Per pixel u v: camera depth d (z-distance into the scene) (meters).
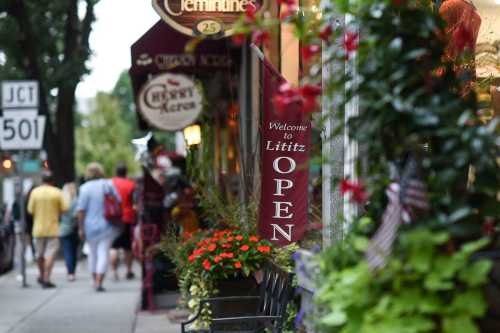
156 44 15.10
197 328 9.77
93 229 18.83
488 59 8.55
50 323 13.88
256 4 10.15
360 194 4.78
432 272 4.08
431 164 4.55
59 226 21.12
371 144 4.73
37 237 19.81
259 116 11.82
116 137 75.38
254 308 9.48
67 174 31.77
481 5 8.71
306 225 9.24
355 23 4.92
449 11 7.55
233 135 15.46
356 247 4.50
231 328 9.20
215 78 16.83
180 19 10.16
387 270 4.20
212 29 10.16
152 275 15.19
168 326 13.39
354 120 4.80
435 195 4.50
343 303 4.31
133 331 12.98
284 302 7.82
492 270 4.37
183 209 15.51
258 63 12.18
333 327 4.64
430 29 4.74
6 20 29.22
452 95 4.71
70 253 21.23
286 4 5.11
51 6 30.75
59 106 31.70
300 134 9.25
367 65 4.73
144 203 15.64
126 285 20.28
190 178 15.85
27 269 25.98
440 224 4.23
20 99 19.77
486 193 4.59
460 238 4.71
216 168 16.86
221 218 12.21
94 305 16.33
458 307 4.05
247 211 10.84
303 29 5.15
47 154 31.22
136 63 15.14
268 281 9.01
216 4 10.17
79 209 19.00
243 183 12.72
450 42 7.02
